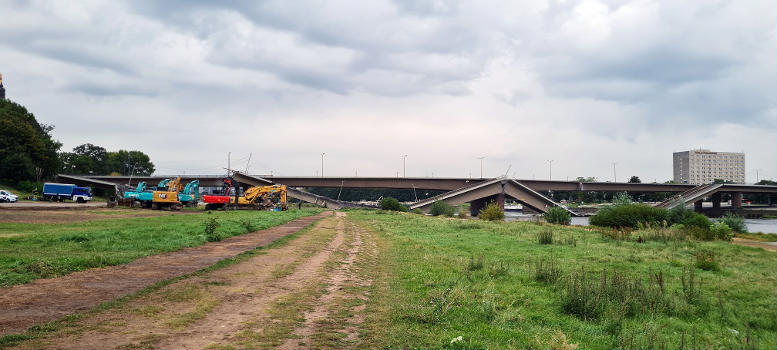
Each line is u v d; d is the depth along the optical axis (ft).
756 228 273.54
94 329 29.71
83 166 501.15
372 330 32.19
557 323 37.83
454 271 62.28
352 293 45.06
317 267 60.75
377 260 72.79
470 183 440.04
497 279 57.11
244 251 73.51
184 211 228.22
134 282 45.60
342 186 446.19
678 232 120.47
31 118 407.64
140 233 88.84
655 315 40.47
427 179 440.86
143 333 29.09
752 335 36.17
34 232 93.45
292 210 275.39
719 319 41.32
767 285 55.77
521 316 38.81
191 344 27.20
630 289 45.83
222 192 263.49
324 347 27.84
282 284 47.70
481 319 37.42
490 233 135.44
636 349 30.86
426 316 36.60
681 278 55.42
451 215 303.48
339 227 152.56
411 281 53.52
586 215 427.33
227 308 36.58
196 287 43.73
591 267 67.82
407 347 28.84
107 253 64.28
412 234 131.95
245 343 27.76
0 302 36.19
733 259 80.18
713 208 494.59
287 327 31.81
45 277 46.73
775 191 495.00
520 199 414.41
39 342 26.76
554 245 100.83
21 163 343.05
